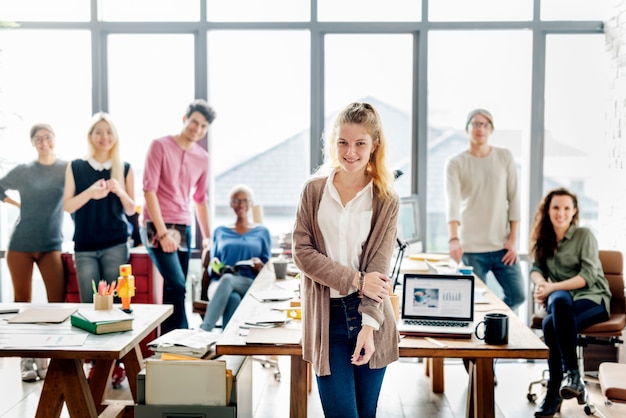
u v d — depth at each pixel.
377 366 2.24
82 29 4.96
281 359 4.81
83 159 4.32
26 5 4.95
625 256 4.45
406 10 4.88
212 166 5.09
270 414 3.76
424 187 4.98
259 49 5.00
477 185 4.56
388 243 2.26
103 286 3.15
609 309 3.96
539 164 4.94
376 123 2.19
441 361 4.09
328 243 2.25
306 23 4.91
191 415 2.65
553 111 4.92
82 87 5.02
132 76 5.04
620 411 3.78
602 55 4.86
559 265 4.08
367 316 2.17
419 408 3.87
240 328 2.84
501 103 4.95
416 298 2.88
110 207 4.31
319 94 4.99
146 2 4.97
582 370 3.96
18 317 3.11
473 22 4.85
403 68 4.98
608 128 4.75
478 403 2.69
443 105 4.96
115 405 3.32
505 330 2.61
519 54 4.92
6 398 3.90
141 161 5.07
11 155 5.02
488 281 5.18
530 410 3.84
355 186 2.27
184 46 5.02
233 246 4.61
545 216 4.09
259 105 5.04
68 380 2.86
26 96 5.02
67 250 4.73
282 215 5.13
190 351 2.84
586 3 4.83
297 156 5.07
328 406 2.23
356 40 4.97
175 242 4.47
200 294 4.74
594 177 4.91
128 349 2.75
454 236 4.53
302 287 2.33
